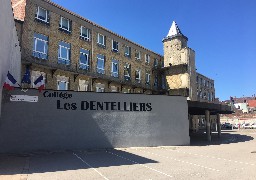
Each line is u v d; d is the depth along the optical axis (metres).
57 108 17.09
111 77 34.41
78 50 29.75
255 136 33.50
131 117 19.42
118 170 10.34
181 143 21.11
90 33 31.91
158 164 11.91
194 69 44.03
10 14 14.70
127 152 16.45
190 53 43.47
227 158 14.12
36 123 16.31
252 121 69.81
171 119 21.05
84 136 17.58
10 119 15.64
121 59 36.72
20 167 10.70
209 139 26.62
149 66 43.38
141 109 19.92
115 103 19.03
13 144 15.51
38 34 25.50
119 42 36.78
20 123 15.87
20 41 23.52
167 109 21.02
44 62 25.55
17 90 16.11
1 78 12.63
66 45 28.50
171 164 11.95
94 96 18.39
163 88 45.16
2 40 12.33
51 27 26.78
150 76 43.34
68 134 17.12
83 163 11.98
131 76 38.50
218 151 17.42
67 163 11.94
